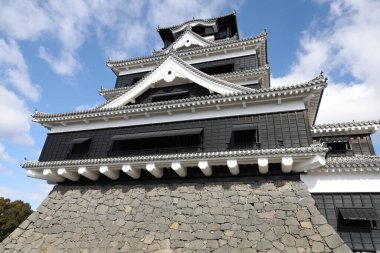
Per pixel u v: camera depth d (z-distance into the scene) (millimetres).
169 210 9672
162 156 9953
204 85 13234
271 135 9820
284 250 7664
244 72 15281
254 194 9234
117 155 11578
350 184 8648
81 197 11383
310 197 8602
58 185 12453
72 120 12922
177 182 10531
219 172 10148
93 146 12156
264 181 9500
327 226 7766
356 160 8703
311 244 7582
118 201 10641
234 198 9320
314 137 11414
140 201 10336
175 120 11555
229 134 10391
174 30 23094
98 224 10078
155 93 14547
